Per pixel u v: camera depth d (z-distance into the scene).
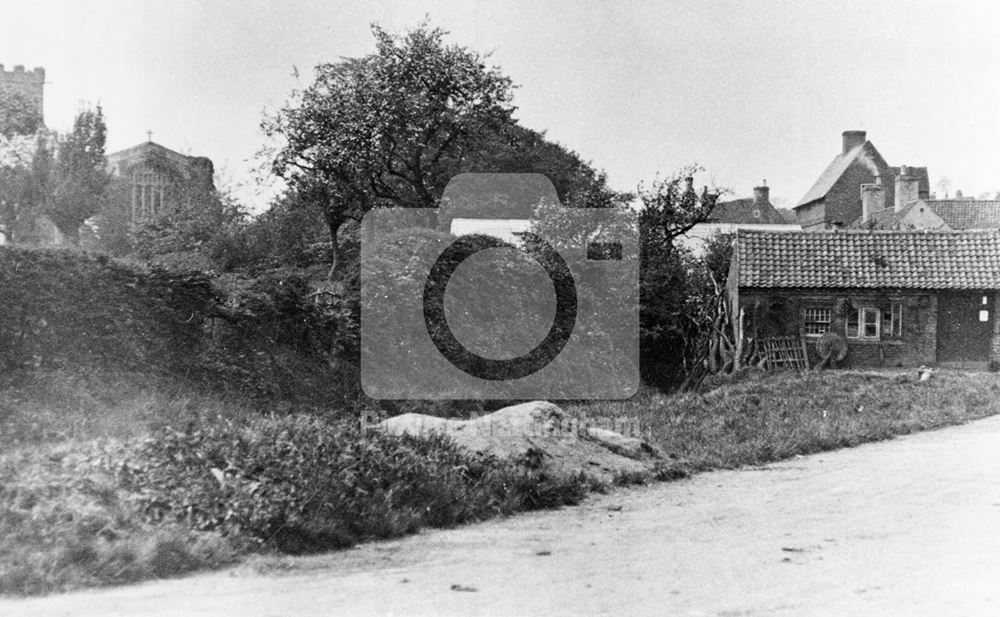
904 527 10.00
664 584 7.54
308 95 34.94
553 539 9.59
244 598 6.91
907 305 40.06
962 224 65.38
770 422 20.86
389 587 7.37
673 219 41.53
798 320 40.19
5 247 15.81
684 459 15.62
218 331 19.98
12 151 31.59
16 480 8.60
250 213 40.53
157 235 37.09
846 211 76.75
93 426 13.73
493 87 36.03
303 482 9.60
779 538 9.54
